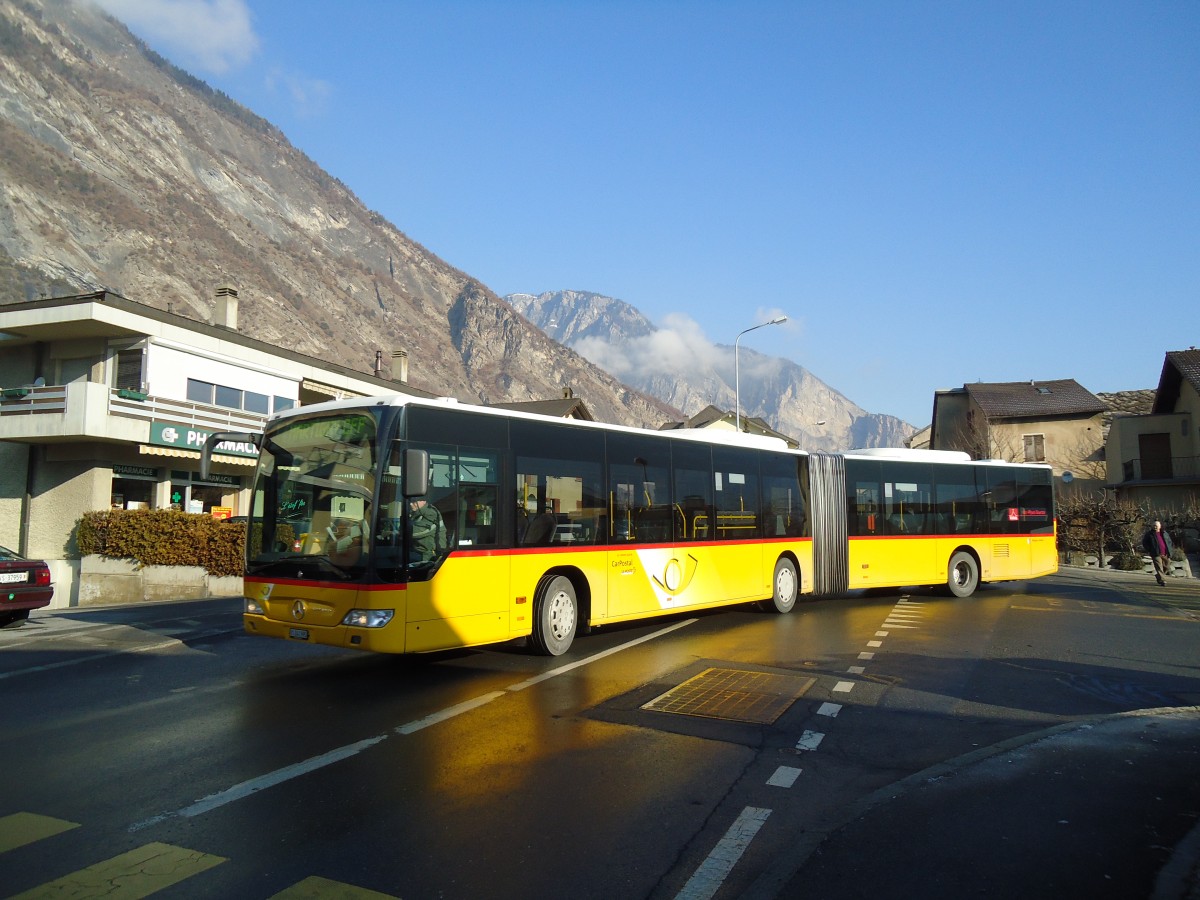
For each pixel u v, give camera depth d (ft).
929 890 13.96
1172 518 113.39
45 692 28.63
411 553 29.19
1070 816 17.34
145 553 70.54
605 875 14.49
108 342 82.64
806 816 17.37
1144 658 35.99
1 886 13.87
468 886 13.99
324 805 17.69
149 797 18.17
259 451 32.58
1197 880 14.33
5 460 82.02
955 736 23.49
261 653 36.47
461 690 28.76
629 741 22.50
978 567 62.80
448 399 32.48
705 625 45.50
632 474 40.83
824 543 54.24
